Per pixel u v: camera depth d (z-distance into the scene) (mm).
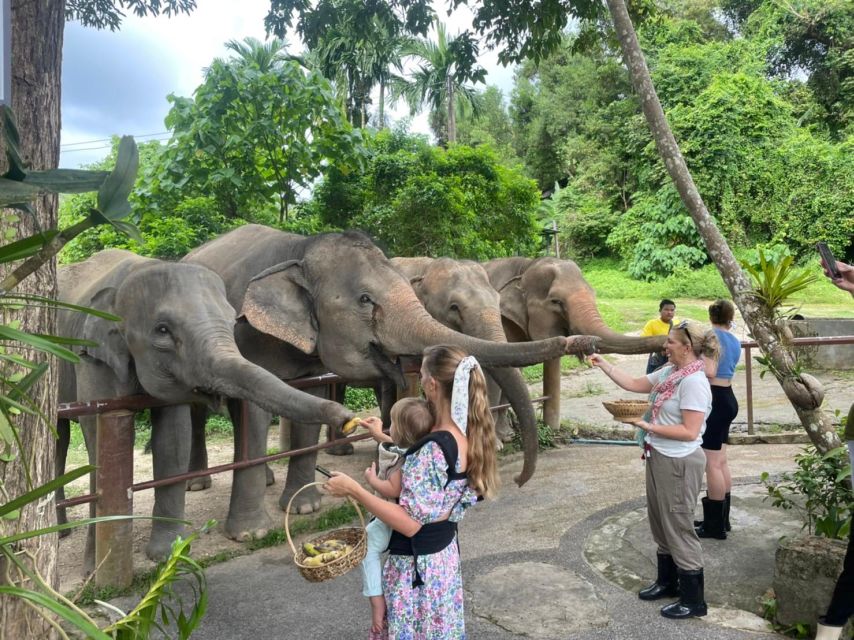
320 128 13805
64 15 2775
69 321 5715
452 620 2703
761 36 31156
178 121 13570
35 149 2625
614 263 32500
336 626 3949
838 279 3611
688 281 26047
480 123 41781
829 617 3295
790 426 8617
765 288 4574
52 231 1425
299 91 13242
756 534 5090
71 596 4277
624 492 6371
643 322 19641
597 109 36344
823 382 12102
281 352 5945
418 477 2607
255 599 4336
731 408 4875
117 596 4422
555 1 7633
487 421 2727
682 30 33062
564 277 7926
